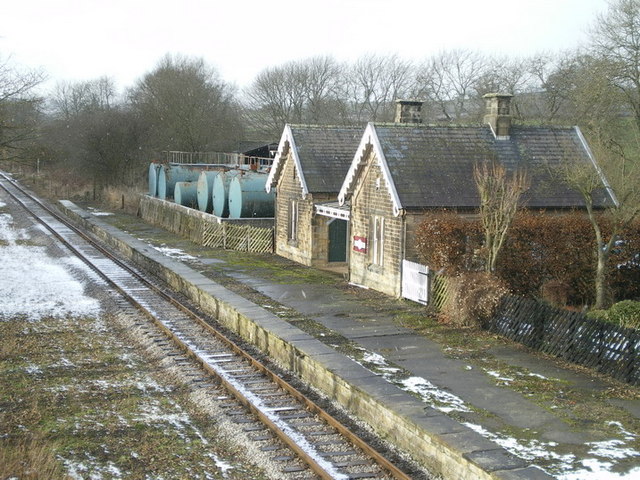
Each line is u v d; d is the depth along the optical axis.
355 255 26.98
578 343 16.27
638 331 14.84
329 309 22.00
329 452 11.94
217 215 43.44
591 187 20.55
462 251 21.25
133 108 77.25
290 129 32.44
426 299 22.02
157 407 14.23
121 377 16.11
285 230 34.00
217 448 12.30
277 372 16.72
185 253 34.72
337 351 17.05
